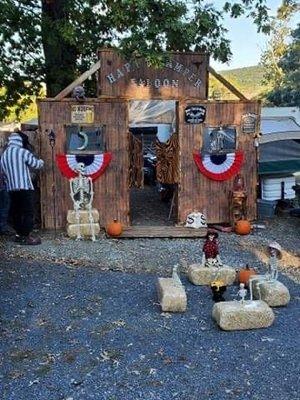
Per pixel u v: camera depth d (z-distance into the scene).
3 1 6.66
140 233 5.76
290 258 5.21
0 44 7.45
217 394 2.55
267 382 2.67
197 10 6.24
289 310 3.76
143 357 2.93
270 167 7.13
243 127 6.20
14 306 3.64
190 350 3.03
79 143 5.92
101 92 5.93
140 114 8.54
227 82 6.14
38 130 5.90
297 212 6.95
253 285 3.95
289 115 8.59
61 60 7.60
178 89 6.04
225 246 5.50
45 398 2.50
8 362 2.85
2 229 5.54
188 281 4.36
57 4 7.27
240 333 3.30
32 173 6.01
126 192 6.06
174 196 6.60
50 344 3.08
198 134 6.11
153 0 5.80
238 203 6.13
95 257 4.93
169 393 2.55
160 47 5.98
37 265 4.58
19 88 7.81
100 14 7.34
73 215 5.62
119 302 3.80
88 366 2.82
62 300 3.79
